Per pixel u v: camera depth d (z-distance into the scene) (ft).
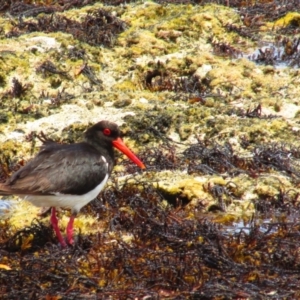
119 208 41.65
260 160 46.21
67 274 33.63
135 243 37.22
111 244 37.50
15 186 35.76
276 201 42.70
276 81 56.24
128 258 35.24
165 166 46.39
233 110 51.72
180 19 63.67
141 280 33.53
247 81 56.08
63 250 36.45
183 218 40.86
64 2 69.67
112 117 50.62
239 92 55.01
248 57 60.80
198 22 63.57
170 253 35.42
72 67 56.85
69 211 41.98
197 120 50.03
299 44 62.54
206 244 36.45
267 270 34.65
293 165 46.14
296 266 35.27
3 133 49.75
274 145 47.42
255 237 37.24
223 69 57.16
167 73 57.93
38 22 63.16
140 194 42.63
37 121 50.75
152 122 49.75
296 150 47.21
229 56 60.75
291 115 52.01
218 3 69.21
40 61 56.59
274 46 62.69
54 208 37.88
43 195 36.29
